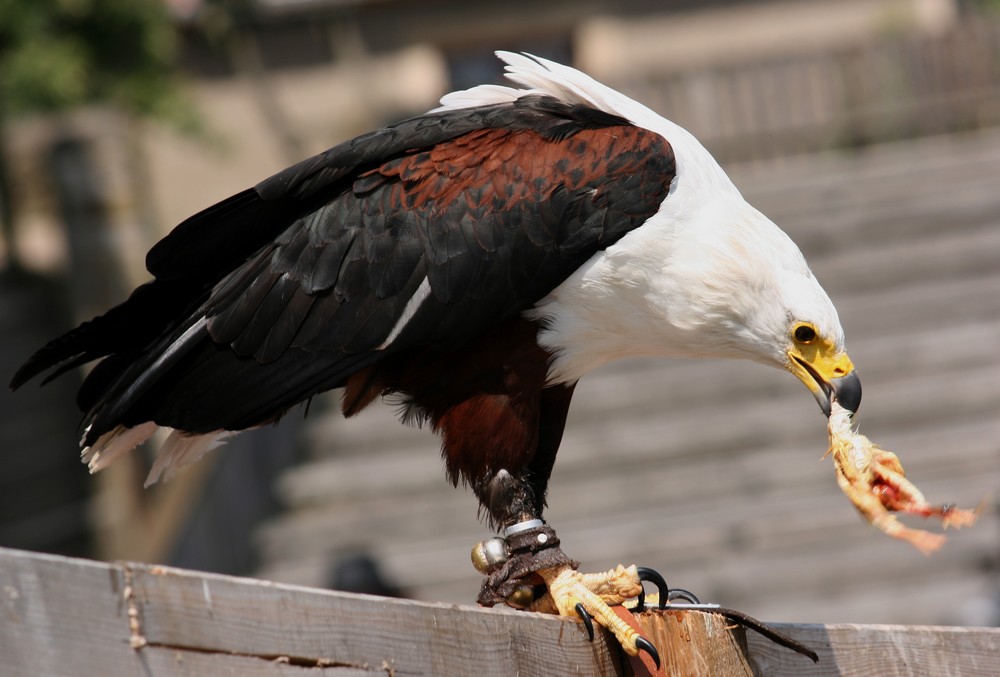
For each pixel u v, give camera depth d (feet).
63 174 55.11
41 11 65.41
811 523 42.93
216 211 16.35
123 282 55.42
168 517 49.11
